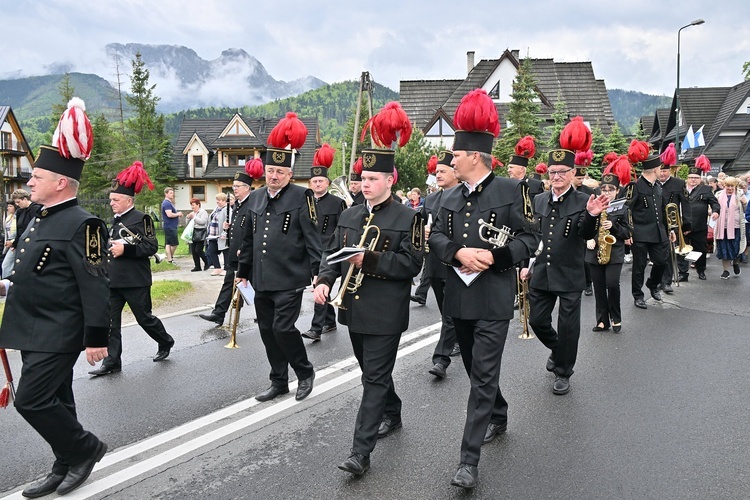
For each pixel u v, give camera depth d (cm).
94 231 389
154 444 465
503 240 423
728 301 1002
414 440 468
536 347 724
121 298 646
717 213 1218
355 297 434
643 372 628
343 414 524
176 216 1720
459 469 395
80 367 654
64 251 381
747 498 379
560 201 585
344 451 452
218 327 845
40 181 384
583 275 577
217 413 527
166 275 1405
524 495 386
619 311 800
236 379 618
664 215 1019
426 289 991
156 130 4456
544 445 458
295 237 546
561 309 570
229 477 414
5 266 558
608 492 388
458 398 560
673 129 4509
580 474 412
